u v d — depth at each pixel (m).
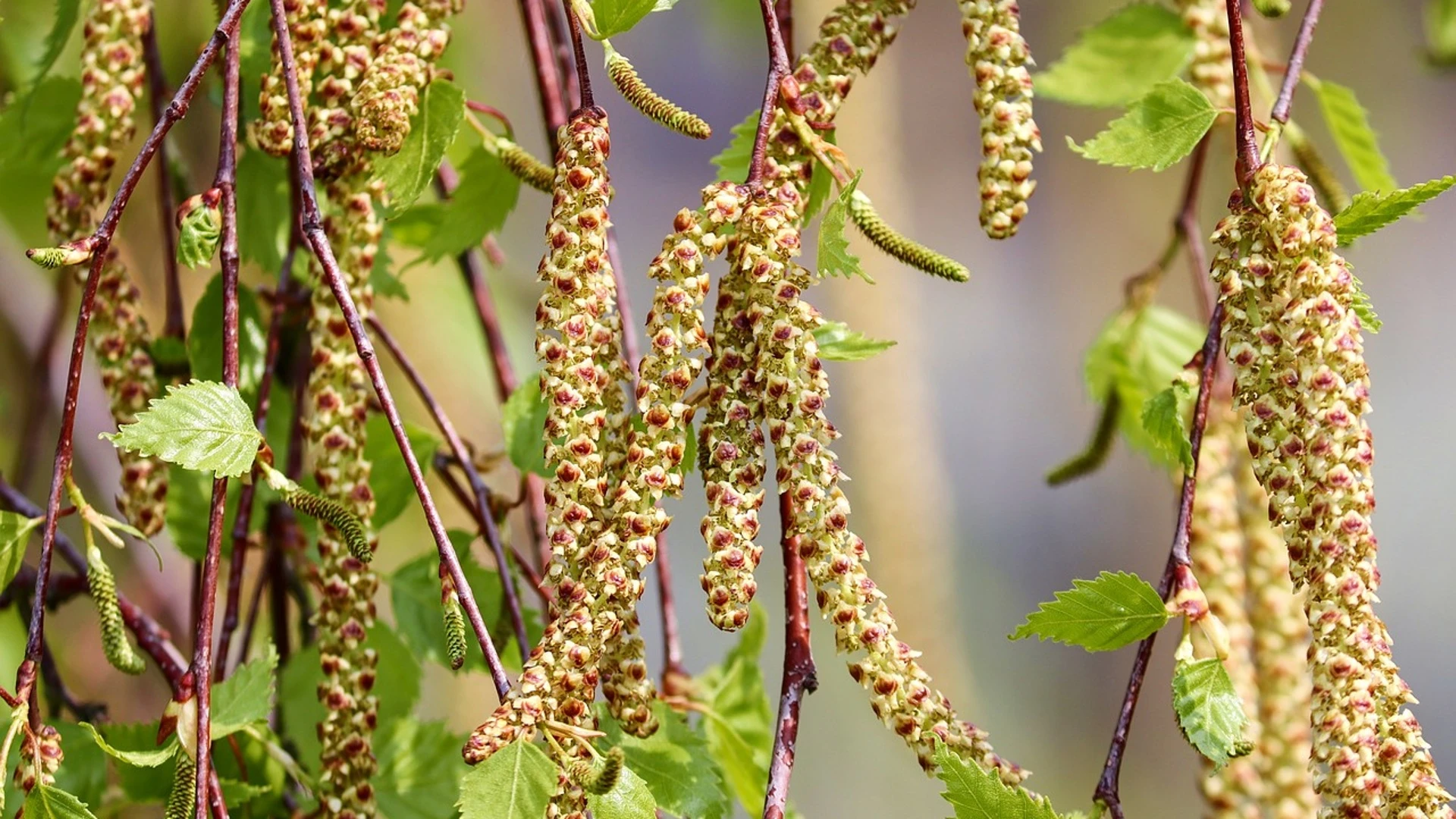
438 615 0.90
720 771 0.89
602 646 0.80
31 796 0.81
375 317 0.90
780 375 0.80
